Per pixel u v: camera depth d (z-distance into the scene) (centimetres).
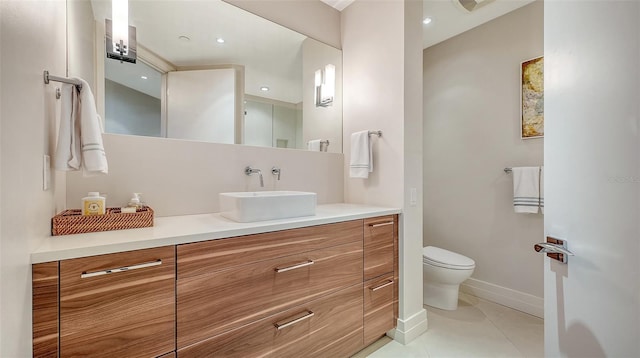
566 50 81
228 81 179
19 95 62
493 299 239
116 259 86
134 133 144
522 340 180
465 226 262
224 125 175
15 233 60
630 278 65
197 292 101
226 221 130
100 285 83
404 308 180
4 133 54
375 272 166
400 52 186
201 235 102
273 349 121
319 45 221
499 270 238
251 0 189
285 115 202
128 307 88
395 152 189
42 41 78
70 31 114
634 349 64
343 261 148
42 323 75
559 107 83
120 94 141
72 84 95
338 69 230
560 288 84
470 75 258
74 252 79
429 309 226
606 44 70
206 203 163
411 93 189
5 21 53
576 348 78
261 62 192
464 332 190
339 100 229
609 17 69
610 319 69
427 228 294
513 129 229
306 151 209
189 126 162
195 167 159
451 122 272
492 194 243
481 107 250
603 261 71
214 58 174
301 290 130
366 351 169
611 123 68
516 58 227
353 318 153
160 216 147
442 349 171
